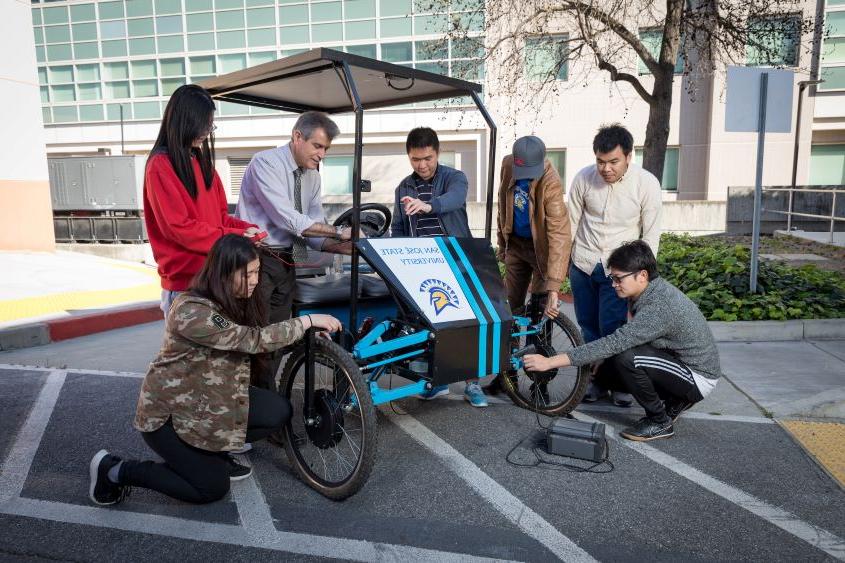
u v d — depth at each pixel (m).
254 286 2.55
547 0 9.70
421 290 2.99
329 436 2.79
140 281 8.85
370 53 18.03
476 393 3.90
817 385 4.04
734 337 5.25
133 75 19.94
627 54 14.73
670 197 16.38
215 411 2.49
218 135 19.30
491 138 3.83
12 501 2.73
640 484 2.83
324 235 3.16
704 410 3.72
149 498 2.75
